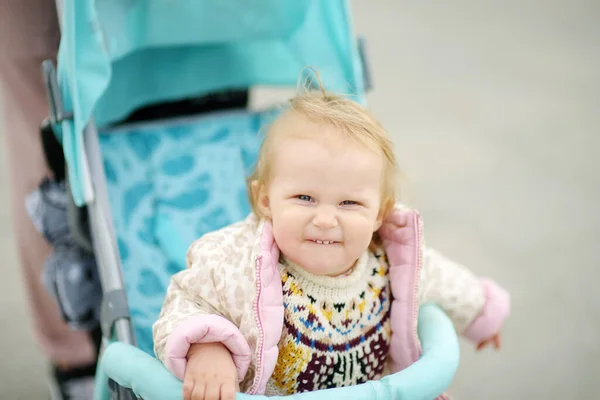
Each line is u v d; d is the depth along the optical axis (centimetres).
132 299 174
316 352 129
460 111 395
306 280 130
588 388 235
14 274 277
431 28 491
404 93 411
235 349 119
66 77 153
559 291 276
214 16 188
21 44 184
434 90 416
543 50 464
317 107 130
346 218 124
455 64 445
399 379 121
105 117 194
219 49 203
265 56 205
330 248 124
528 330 259
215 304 127
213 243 133
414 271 135
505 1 536
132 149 191
